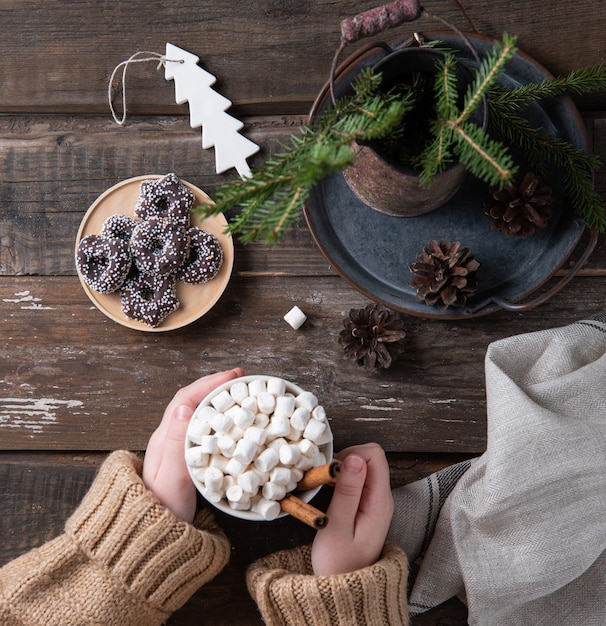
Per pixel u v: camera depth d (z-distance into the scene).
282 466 0.75
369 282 0.84
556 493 0.80
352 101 0.68
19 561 0.78
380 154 0.71
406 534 0.84
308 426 0.76
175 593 0.78
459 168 0.73
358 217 0.84
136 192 0.86
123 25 0.87
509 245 0.84
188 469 0.76
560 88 0.79
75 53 0.87
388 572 0.77
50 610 0.75
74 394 0.87
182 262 0.83
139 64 0.87
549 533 0.80
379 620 0.77
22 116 0.88
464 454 0.88
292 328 0.87
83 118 0.88
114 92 0.87
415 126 0.75
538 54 0.85
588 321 0.84
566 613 0.83
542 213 0.80
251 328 0.87
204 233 0.84
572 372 0.82
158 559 0.76
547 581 0.81
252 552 0.86
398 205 0.78
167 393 0.87
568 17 0.85
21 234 0.88
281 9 0.86
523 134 0.78
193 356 0.87
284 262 0.87
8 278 0.88
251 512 0.76
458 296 0.81
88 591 0.76
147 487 0.79
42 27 0.87
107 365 0.87
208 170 0.87
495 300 0.81
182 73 0.86
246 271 0.87
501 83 0.82
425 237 0.84
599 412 0.82
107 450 0.88
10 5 0.87
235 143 0.86
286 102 0.86
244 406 0.76
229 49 0.86
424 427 0.87
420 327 0.87
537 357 0.84
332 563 0.78
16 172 0.88
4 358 0.88
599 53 0.85
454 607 0.87
